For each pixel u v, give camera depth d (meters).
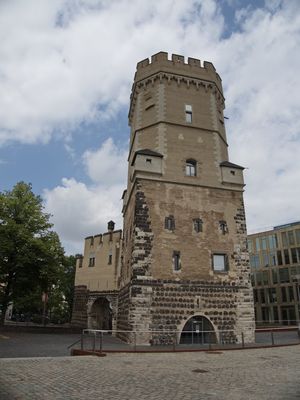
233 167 30.33
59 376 11.91
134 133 32.84
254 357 17.75
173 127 30.39
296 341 26.38
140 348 21.28
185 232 27.12
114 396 9.30
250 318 26.42
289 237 83.00
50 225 39.12
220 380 11.75
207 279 26.34
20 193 38.91
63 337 30.45
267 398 9.20
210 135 31.14
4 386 10.19
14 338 27.64
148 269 25.34
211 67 33.97
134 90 34.56
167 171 28.52
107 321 48.41
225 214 28.67
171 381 11.48
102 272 48.62
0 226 35.56
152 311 24.55
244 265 27.66
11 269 35.56
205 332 24.84
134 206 27.72
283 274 82.06
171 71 32.28
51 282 37.72
